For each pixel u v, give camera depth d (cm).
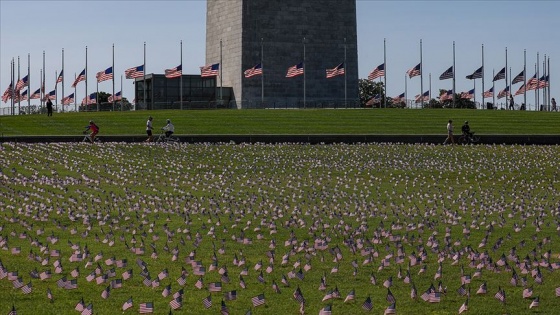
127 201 4281
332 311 2236
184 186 4938
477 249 3070
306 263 2814
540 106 13112
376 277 2612
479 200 4484
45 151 6475
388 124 9056
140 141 7594
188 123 9112
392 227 3472
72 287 2462
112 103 12412
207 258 2905
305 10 12988
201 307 2275
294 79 12925
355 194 4650
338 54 13112
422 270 2655
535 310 2252
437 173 5650
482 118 9794
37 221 3697
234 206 4131
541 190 4981
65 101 12656
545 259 2783
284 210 4031
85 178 5194
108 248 3078
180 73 11538
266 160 6147
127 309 2250
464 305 2195
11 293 2409
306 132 8238
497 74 12544
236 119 9525
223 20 13212
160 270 2717
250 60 12775
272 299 2361
